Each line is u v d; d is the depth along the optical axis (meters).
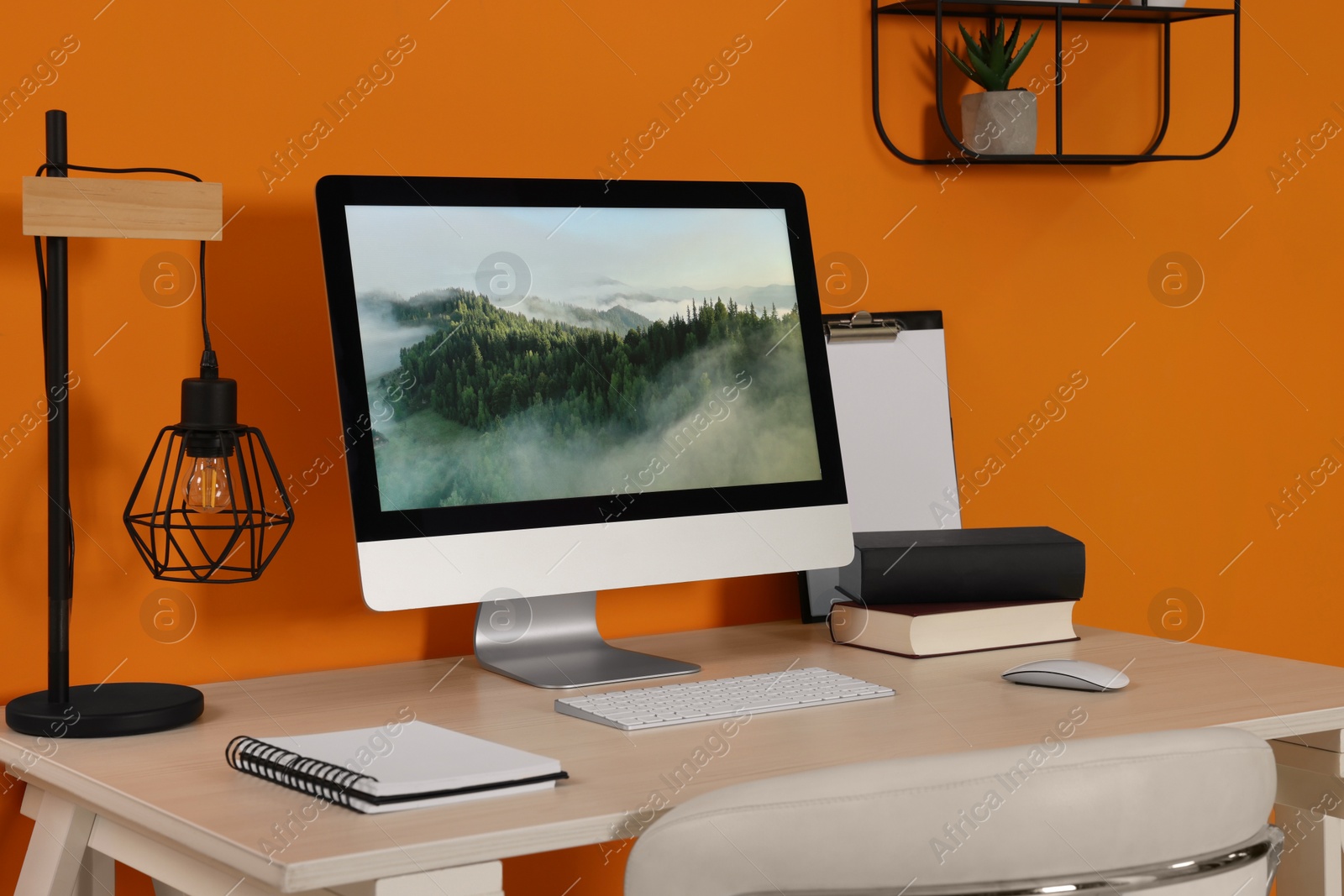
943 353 2.04
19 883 1.30
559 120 1.77
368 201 1.43
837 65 1.98
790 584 1.96
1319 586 2.46
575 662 1.57
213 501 1.34
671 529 1.54
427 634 1.69
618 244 1.56
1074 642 1.70
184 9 1.53
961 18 2.08
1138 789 0.85
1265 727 1.27
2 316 1.45
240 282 1.57
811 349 1.67
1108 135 2.21
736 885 0.83
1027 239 2.14
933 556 1.65
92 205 1.30
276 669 1.60
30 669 1.47
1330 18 2.43
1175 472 2.30
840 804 0.82
